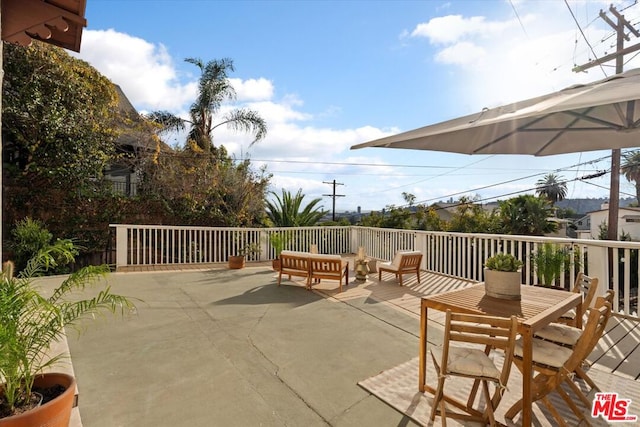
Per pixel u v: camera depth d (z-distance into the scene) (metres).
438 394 2.10
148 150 10.06
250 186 11.70
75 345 3.23
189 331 3.66
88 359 2.94
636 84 1.57
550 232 16.53
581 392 2.33
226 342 3.37
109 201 8.88
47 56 7.77
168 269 7.36
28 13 3.08
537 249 5.09
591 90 1.68
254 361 2.96
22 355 1.60
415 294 5.38
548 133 2.87
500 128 2.70
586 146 3.01
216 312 4.36
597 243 4.39
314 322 4.02
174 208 10.16
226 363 2.91
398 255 6.03
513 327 1.87
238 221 11.42
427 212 18.50
